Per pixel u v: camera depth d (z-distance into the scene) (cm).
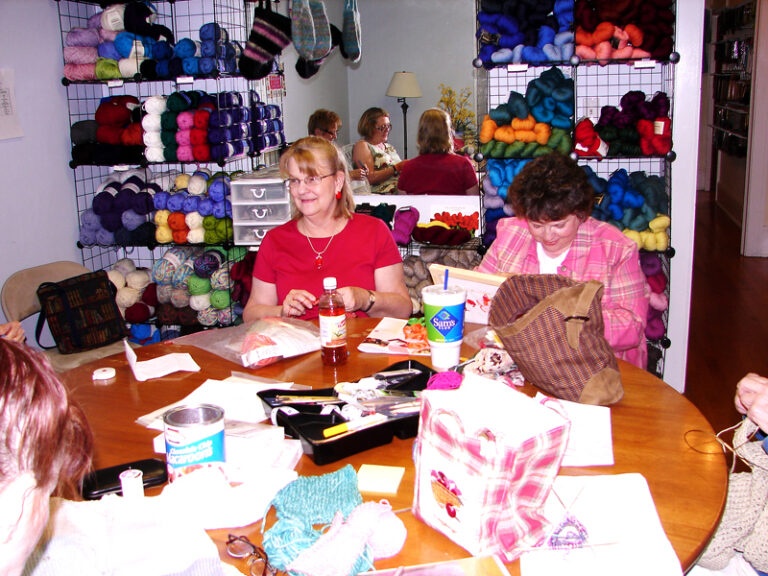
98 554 76
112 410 136
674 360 314
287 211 312
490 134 288
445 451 89
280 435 116
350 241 211
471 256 313
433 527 94
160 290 337
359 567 84
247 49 313
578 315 125
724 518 123
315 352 164
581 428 120
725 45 728
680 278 305
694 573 129
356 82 387
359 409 121
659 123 276
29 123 315
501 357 142
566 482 104
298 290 184
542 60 276
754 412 122
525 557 87
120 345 279
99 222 333
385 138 357
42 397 57
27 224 317
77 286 269
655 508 97
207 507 95
